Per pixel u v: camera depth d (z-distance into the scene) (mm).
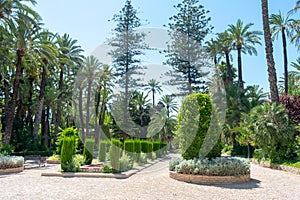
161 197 6750
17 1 18922
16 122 27328
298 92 30047
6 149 20234
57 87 35906
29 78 29406
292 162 12672
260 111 14789
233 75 35562
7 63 22984
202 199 6598
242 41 28625
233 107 26344
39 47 22953
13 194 7098
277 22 28375
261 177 10383
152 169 12203
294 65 30312
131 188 7922
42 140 29781
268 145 14820
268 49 16812
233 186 8398
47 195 6969
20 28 19625
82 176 10828
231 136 26672
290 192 7496
